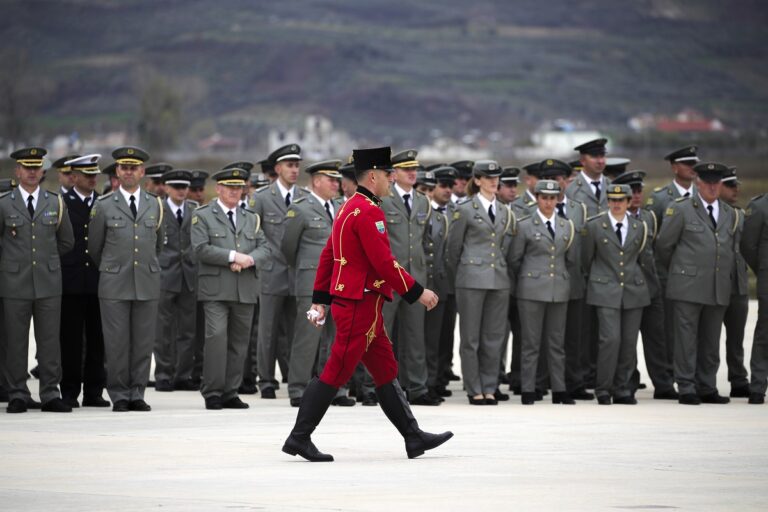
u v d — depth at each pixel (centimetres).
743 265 5075
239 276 4494
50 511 2428
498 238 4744
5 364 4369
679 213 4878
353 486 2708
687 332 4816
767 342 4784
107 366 4397
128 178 4469
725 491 2669
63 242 4425
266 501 2523
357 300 3089
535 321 4762
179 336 5500
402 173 4716
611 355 4794
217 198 4612
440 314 5016
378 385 3153
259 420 4009
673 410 4434
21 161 4356
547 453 3228
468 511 2425
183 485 2722
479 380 4750
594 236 4891
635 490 2670
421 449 3127
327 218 4706
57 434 3597
